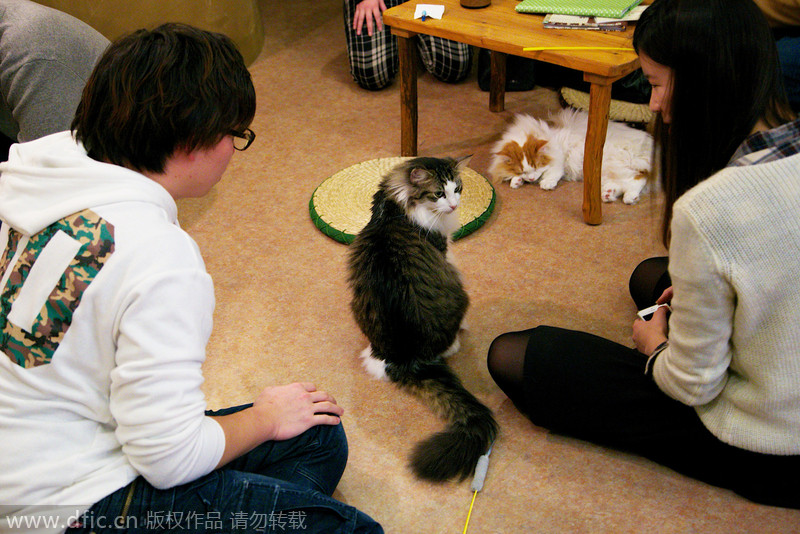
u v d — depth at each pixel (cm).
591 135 209
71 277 85
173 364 87
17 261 90
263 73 345
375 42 307
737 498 136
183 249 90
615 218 230
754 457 117
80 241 86
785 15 190
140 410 87
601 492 140
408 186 170
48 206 90
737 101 92
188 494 99
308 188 254
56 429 91
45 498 89
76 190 89
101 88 89
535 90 318
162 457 90
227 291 205
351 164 267
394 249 164
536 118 288
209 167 98
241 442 107
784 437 102
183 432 90
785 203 84
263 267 215
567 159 251
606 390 132
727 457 121
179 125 88
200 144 92
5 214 93
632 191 234
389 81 327
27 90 161
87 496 91
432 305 160
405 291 159
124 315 85
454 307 165
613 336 179
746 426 106
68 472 90
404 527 135
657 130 120
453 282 169
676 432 125
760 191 84
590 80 200
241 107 94
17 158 99
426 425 158
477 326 186
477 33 219
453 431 146
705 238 86
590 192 219
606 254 211
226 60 91
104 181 89
